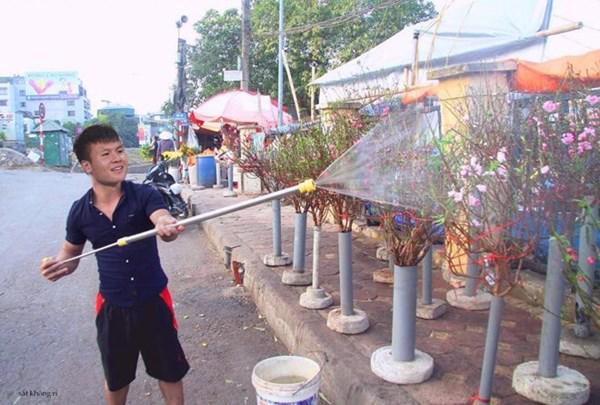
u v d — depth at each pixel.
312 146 4.02
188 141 20.38
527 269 4.63
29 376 4.01
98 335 2.90
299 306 4.57
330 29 17.17
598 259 2.80
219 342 4.60
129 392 3.73
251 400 3.63
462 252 3.11
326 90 8.60
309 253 6.46
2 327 4.99
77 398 3.69
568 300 3.79
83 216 2.81
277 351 4.39
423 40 7.46
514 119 2.49
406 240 3.10
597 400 2.91
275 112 14.29
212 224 8.89
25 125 57.91
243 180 12.75
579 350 3.43
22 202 14.02
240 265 6.28
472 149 2.43
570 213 2.33
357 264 5.91
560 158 2.30
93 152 2.71
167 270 7.06
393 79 6.98
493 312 2.64
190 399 3.65
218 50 24.53
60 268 2.73
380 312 4.39
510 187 2.28
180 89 24.52
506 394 3.01
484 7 7.34
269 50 20.33
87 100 86.50
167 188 9.97
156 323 2.87
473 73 4.04
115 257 2.78
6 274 6.85
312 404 2.70
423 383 3.15
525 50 7.08
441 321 4.14
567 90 2.74
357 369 3.36
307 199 4.16
